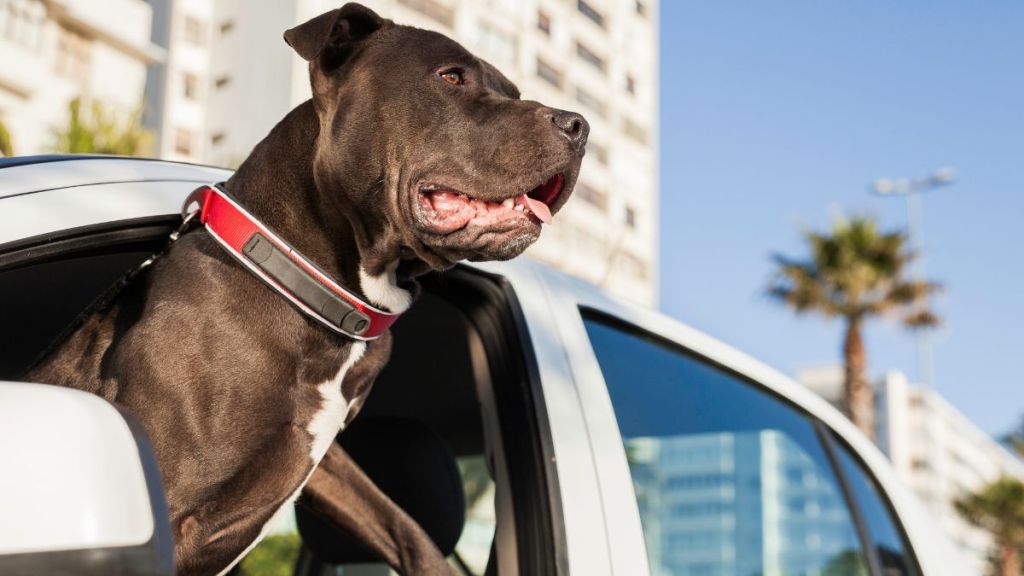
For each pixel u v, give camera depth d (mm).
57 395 1035
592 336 2486
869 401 23500
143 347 1849
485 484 2824
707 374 2801
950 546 3209
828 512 2900
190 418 1821
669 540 2389
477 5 37031
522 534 2094
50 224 1729
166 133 31078
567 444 2174
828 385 49062
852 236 23219
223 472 1845
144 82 27547
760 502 2709
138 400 1817
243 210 1929
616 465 2250
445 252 2150
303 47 2107
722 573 2518
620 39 44031
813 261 23500
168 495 1796
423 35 2297
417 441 2600
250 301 1910
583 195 41031
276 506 1967
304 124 2154
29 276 2135
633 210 43719
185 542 1816
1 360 2500
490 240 2127
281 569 3072
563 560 2035
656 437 2482
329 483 2299
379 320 2070
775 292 23797
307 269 1956
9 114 23688
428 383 2859
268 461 1903
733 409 2793
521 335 2268
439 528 2523
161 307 1884
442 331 2652
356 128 2158
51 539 963
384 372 2857
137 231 1907
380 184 2129
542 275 2484
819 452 3000
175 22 31547
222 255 1929
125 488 1005
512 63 38594
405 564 2271
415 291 2264
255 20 31812
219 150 31797
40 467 986
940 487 53031
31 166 1814
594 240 41219
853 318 23359
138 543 991
